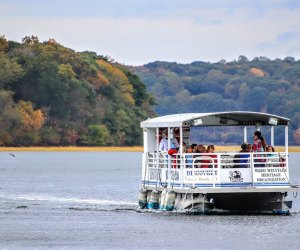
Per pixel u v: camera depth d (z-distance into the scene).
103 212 76.19
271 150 67.81
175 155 67.81
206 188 65.19
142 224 65.00
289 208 68.12
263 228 62.03
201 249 55.31
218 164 65.50
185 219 65.94
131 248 55.97
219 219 65.69
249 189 65.19
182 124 66.31
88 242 58.47
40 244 57.88
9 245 57.59
